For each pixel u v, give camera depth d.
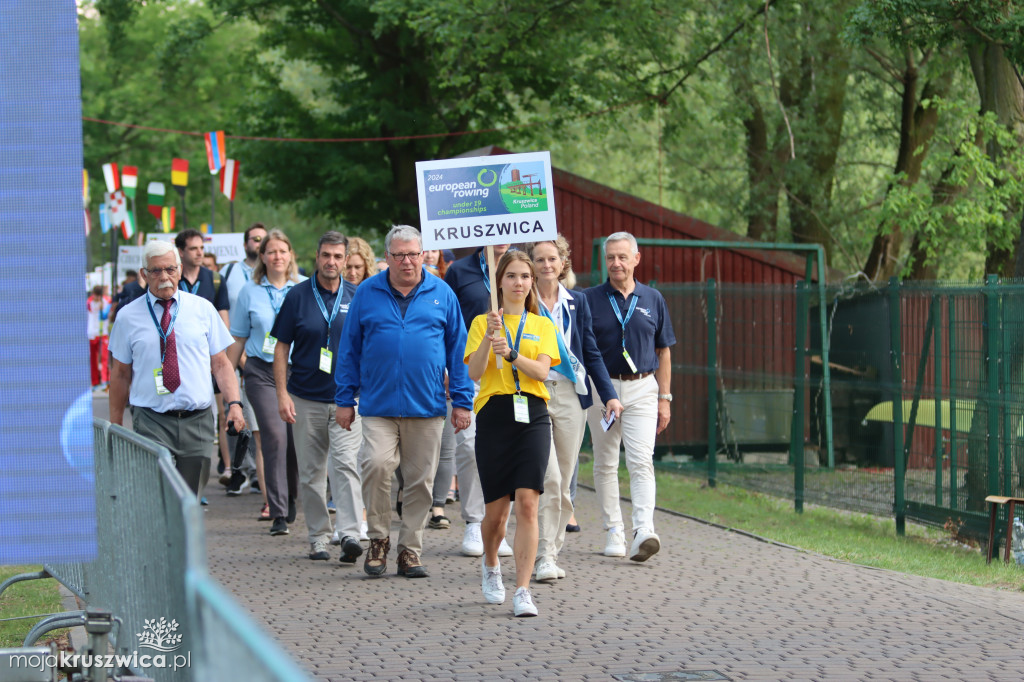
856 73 38.75
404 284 12.61
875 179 43.12
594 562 13.55
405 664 9.23
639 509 13.56
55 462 7.79
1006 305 15.17
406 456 12.67
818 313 20.88
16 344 7.77
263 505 17.39
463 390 12.81
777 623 10.62
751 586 12.25
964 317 15.88
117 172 42.84
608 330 13.71
